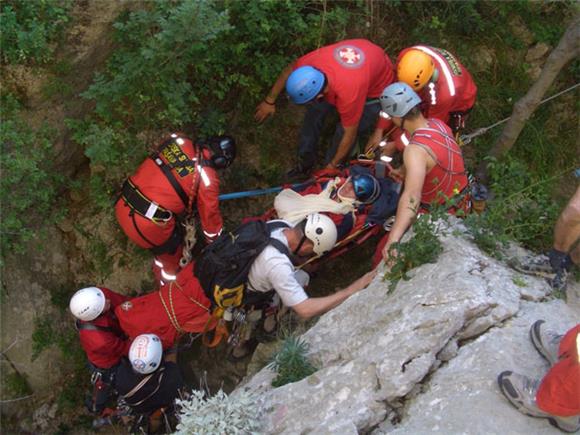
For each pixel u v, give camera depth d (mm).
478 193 4574
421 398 3109
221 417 3215
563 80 5719
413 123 4020
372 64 4566
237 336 4762
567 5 5641
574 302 3641
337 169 5000
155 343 4559
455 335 3266
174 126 5160
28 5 4574
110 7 4805
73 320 5816
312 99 4445
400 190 4781
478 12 5648
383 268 3900
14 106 4691
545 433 2816
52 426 5832
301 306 4000
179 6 4551
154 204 4613
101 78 4691
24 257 5484
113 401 5730
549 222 4004
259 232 4086
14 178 4500
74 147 5230
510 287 3506
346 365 3365
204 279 4219
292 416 3270
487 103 5633
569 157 5715
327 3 5309
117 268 5672
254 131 5523
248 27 4828
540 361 3115
